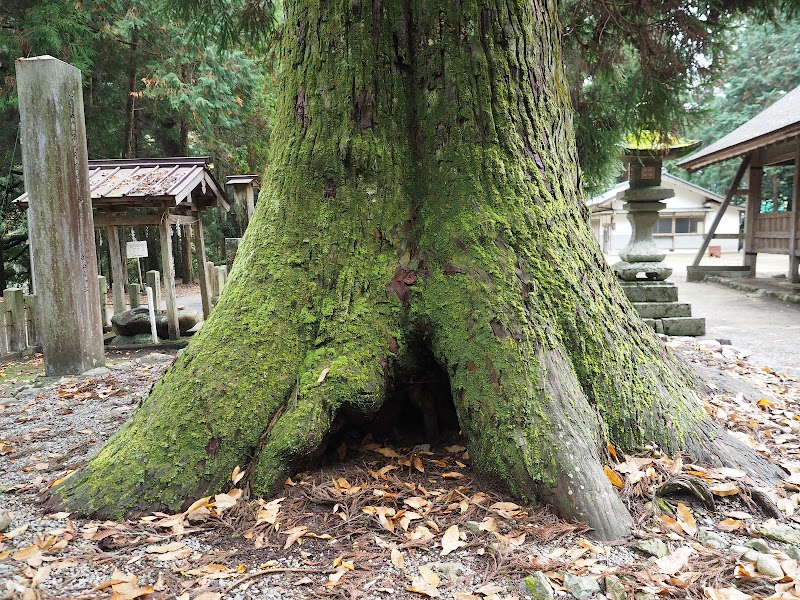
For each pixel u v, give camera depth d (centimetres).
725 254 3200
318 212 267
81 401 446
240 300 262
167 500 224
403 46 268
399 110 269
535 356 235
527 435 223
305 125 273
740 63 2916
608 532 204
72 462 301
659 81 678
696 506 228
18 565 186
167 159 762
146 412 248
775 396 418
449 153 263
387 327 255
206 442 232
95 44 1383
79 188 548
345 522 215
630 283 738
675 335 718
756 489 232
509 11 267
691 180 3703
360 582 181
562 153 292
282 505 225
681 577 181
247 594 176
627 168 853
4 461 307
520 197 260
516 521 209
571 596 174
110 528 212
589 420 233
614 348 262
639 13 625
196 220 809
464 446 276
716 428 277
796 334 766
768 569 184
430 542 203
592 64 684
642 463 238
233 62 1544
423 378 273
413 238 266
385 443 284
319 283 262
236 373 244
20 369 590
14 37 1162
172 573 185
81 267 550
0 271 1421
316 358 250
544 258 256
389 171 266
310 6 273
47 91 520
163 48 1454
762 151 1505
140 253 759
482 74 262
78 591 175
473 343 240
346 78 265
